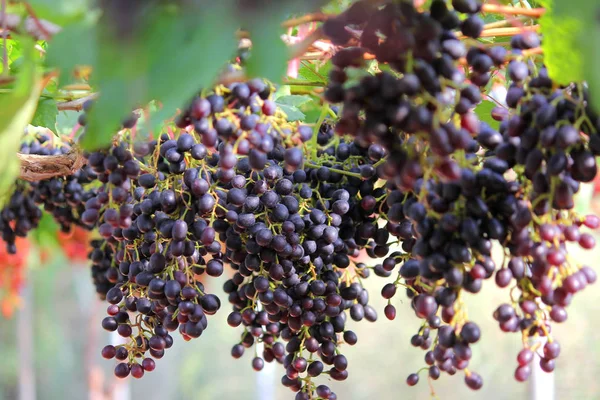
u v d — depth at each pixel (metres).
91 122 0.94
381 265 1.24
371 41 1.00
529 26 1.11
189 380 6.81
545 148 1.01
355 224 1.23
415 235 1.08
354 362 5.79
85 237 1.79
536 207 1.02
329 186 1.24
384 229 1.22
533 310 1.05
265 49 0.92
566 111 1.00
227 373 6.80
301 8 0.92
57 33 0.97
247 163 1.19
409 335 5.73
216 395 6.71
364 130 1.01
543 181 1.01
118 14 0.91
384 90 0.98
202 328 1.19
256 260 1.19
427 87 0.99
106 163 1.14
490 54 1.04
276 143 1.17
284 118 1.16
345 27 1.00
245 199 1.17
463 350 1.03
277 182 1.19
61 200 1.39
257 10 0.92
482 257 1.03
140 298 1.21
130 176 1.15
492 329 4.68
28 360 4.87
